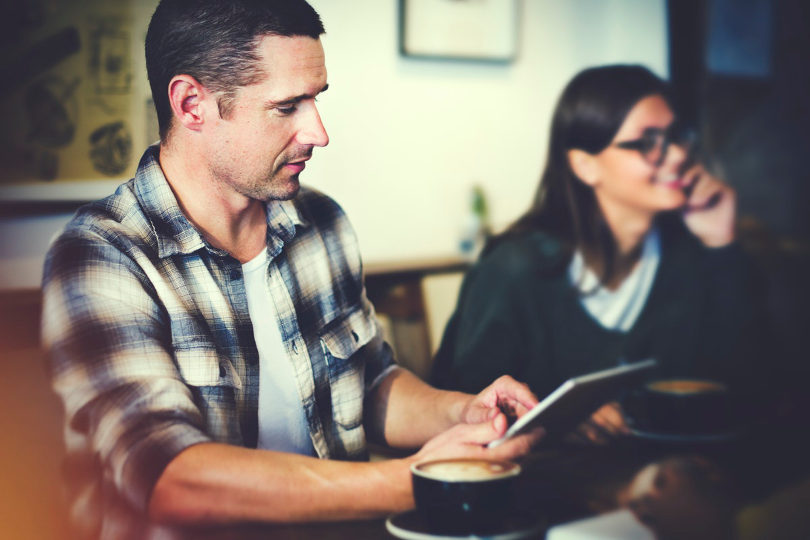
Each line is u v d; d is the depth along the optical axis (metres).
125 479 0.92
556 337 1.75
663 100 1.85
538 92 3.04
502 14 2.88
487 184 2.92
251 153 1.13
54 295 1.05
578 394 0.98
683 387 1.27
